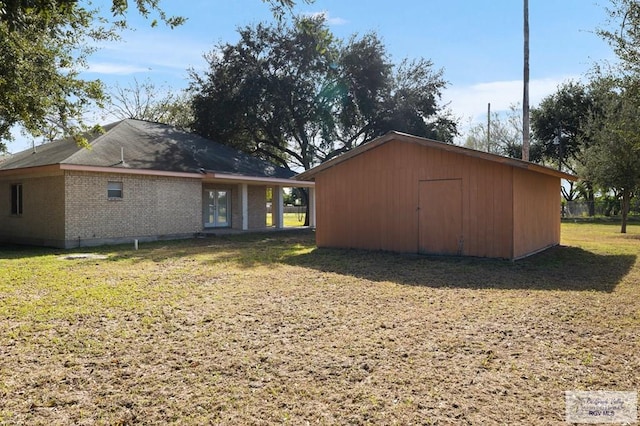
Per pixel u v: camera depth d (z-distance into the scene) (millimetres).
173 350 4363
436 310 5926
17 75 8461
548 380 3650
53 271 9016
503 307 6055
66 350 4359
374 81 24734
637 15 10609
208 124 25594
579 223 26984
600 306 6074
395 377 3721
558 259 10555
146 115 39000
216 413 3111
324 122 25203
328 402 3279
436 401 3285
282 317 5578
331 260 10664
